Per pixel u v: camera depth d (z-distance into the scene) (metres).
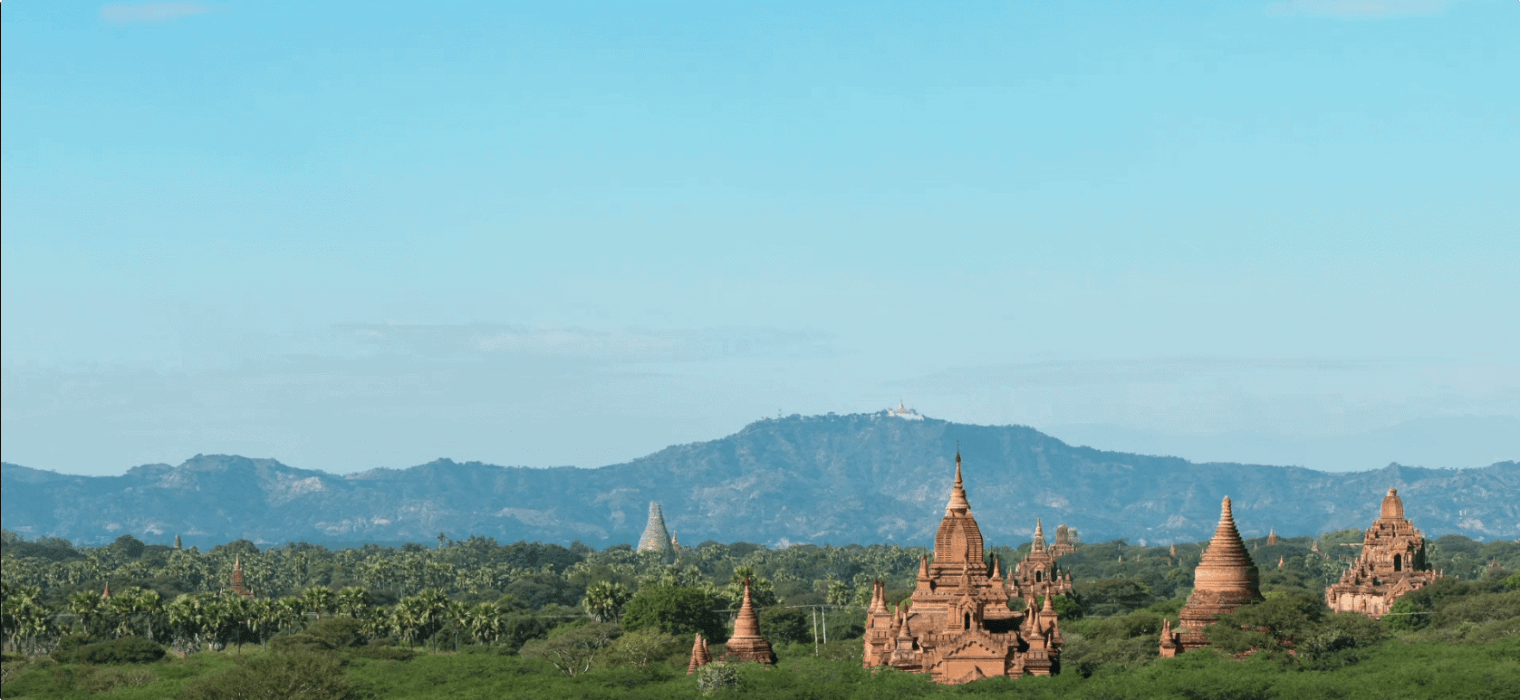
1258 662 160.62
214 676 174.50
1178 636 177.38
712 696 156.25
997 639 153.38
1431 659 161.25
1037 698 141.50
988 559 171.50
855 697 147.38
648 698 160.25
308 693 169.75
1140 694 143.88
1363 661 162.12
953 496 164.88
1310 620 170.50
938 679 153.88
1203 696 145.00
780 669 165.38
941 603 161.00
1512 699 139.38
